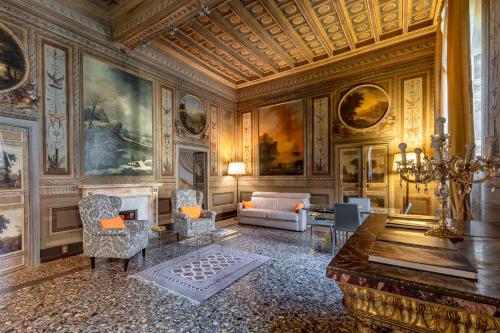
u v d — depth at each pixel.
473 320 0.72
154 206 5.15
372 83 5.80
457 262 0.89
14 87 3.45
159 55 5.60
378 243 1.17
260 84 7.50
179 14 3.85
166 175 5.71
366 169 5.84
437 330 0.77
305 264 3.45
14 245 3.38
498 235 1.41
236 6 4.28
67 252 3.92
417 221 1.75
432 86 5.14
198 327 2.05
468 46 2.63
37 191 3.62
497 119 2.15
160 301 2.47
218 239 4.68
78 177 4.13
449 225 1.63
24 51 3.55
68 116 4.03
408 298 0.79
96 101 4.41
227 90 7.67
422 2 4.35
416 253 1.00
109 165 4.59
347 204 3.72
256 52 5.84
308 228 5.76
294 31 5.11
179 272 3.18
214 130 7.17
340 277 0.90
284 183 7.06
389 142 5.59
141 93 5.21
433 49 5.11
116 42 4.63
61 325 2.09
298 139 6.84
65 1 3.97
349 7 4.40
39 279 3.02
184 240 4.76
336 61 6.17
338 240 4.68
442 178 1.54
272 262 3.53
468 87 2.62
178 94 6.09
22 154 3.51
